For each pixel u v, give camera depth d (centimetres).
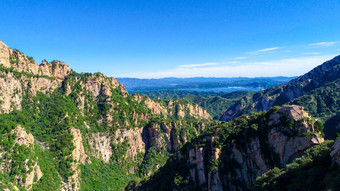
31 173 7944
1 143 7644
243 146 6244
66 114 12181
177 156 8700
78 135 11681
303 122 5262
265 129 5969
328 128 12962
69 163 10006
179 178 7050
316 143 4978
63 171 9612
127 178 13250
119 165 13825
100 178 11662
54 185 8644
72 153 10519
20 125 8750
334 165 3488
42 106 12019
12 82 10831
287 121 5497
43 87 13138
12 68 11425
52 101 12744
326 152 3997
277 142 5594
